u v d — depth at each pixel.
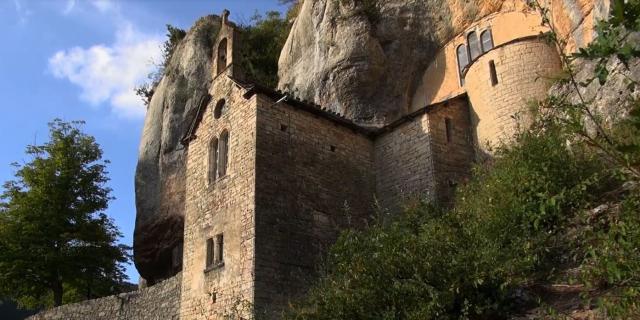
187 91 30.45
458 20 22.12
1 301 30.66
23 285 25.47
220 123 18.67
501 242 10.19
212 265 16.70
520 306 9.52
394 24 22.91
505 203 10.94
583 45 15.62
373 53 22.06
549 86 16.62
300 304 12.14
